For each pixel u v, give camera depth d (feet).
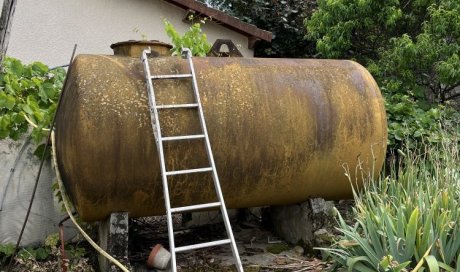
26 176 14.38
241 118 12.32
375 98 13.85
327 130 13.12
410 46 22.24
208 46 19.06
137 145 11.39
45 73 15.21
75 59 12.07
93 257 14.03
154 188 11.85
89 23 23.40
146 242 15.89
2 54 11.22
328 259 12.62
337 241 12.14
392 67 23.71
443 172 13.34
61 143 11.44
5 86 14.17
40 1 22.38
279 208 15.98
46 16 22.54
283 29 33.04
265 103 12.63
